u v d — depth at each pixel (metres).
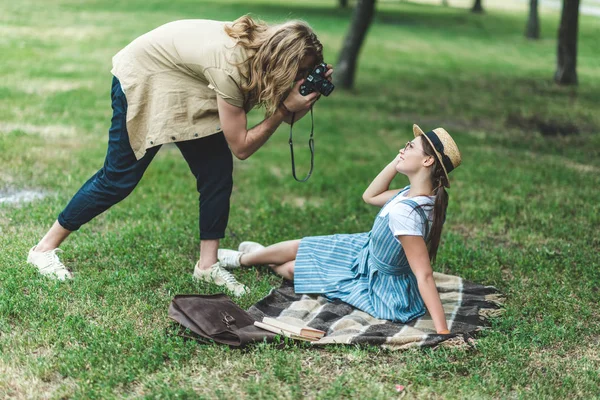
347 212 6.18
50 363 3.28
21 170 6.49
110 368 3.24
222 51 3.76
